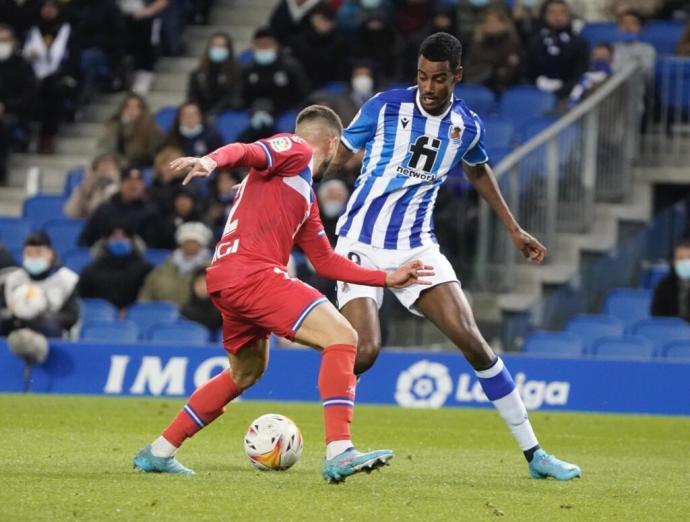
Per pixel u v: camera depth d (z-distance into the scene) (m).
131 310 53.72
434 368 48.22
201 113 64.56
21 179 70.56
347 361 24.58
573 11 73.62
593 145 58.75
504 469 29.59
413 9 68.69
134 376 48.75
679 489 26.89
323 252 25.56
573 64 64.50
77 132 72.50
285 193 24.97
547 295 57.44
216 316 52.22
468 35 69.00
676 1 70.75
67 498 22.56
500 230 55.88
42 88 70.44
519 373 48.12
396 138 28.81
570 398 47.97
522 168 56.19
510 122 62.38
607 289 59.97
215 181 59.06
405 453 33.12
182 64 75.06
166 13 74.62
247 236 24.97
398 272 25.39
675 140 61.34
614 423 43.59
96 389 48.88
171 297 54.66
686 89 61.50
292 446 27.11
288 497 23.22
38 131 72.12
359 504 22.73
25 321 49.06
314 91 67.44
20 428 36.12
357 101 62.19
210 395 26.11
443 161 28.86
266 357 26.08
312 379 48.41
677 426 43.22
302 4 69.25
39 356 48.28
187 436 26.17
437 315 27.91
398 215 29.02
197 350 48.56
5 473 25.80
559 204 58.50
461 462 31.11
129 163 65.00
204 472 26.72
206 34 76.81
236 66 68.00
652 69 61.28
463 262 55.81
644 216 60.84
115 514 21.09
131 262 55.25
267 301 24.64
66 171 70.38
